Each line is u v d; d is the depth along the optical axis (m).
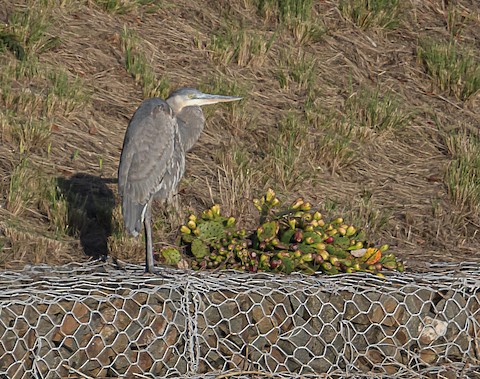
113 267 10.20
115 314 8.84
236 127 14.77
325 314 9.47
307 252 10.07
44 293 8.69
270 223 10.16
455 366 9.80
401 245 12.68
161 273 9.64
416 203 13.75
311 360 9.41
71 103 14.05
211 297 9.20
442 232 13.09
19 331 8.53
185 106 10.68
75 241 11.30
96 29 16.23
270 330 9.32
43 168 12.63
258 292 9.29
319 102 15.94
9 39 15.05
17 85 14.37
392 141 15.46
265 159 13.92
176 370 9.02
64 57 15.36
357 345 9.60
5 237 10.99
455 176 14.22
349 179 14.24
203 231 10.50
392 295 9.69
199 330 9.13
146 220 9.89
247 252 10.13
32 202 11.88
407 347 9.76
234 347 9.23
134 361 8.92
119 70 15.49
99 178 12.75
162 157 10.03
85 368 8.77
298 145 14.61
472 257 12.45
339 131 15.27
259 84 16.19
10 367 8.44
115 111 14.48
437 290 9.88
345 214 12.96
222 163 13.66
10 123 13.26
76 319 8.70
